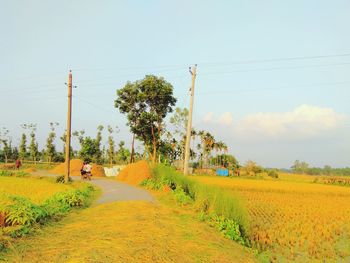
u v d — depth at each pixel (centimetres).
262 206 2769
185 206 1800
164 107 5459
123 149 8019
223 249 1089
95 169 4953
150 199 2056
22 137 7400
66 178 3200
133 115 5453
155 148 5547
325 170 19150
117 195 2219
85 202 1784
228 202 1531
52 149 7231
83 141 7325
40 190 2183
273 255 1350
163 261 855
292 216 2298
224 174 9281
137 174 3334
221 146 10238
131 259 827
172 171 2769
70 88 3238
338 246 1609
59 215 1338
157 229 1131
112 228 1113
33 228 1071
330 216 2405
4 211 1088
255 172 10550
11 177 3544
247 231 1502
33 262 776
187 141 2800
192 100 2833
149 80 5278
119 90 5397
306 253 1433
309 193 4494
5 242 902
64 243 938
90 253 836
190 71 2859
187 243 1048
